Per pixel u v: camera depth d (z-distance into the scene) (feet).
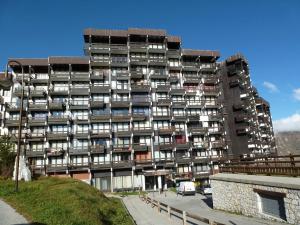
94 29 225.35
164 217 79.82
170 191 194.59
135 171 209.97
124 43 237.25
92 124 209.26
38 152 196.75
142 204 119.65
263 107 360.28
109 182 204.74
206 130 229.66
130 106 216.33
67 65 216.54
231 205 84.48
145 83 225.76
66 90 210.18
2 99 204.03
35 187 76.79
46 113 207.21
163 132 218.59
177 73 242.37
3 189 72.69
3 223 46.19
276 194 64.23
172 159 216.95
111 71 223.30
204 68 247.91
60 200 63.72
